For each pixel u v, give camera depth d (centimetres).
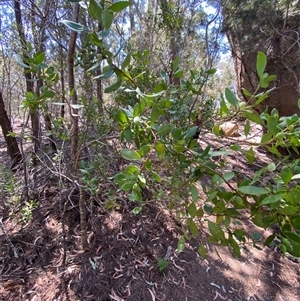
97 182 129
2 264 147
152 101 54
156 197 115
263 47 321
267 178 68
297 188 45
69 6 167
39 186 204
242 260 166
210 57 358
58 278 140
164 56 286
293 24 284
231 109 65
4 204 192
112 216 179
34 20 182
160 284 144
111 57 51
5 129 240
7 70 233
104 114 155
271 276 158
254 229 182
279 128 54
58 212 184
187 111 113
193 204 58
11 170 214
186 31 332
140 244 165
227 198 56
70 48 97
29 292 132
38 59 72
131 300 134
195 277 151
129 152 50
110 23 43
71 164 152
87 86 157
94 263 149
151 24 313
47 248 159
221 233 55
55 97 107
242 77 392
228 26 333
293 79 307
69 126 156
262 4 286
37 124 208
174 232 176
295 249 49
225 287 148
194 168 69
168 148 60
